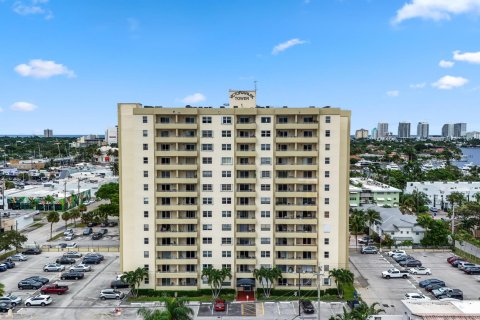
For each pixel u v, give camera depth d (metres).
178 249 100.81
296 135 100.69
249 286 100.56
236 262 101.12
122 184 101.44
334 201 100.69
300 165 99.94
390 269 117.00
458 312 72.94
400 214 164.50
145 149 100.06
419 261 126.06
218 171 100.56
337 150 100.06
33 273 118.75
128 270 102.88
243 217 101.62
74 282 110.62
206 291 101.19
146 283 101.81
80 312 91.00
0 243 128.25
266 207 101.12
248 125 99.56
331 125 99.81
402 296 101.25
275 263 101.25
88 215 181.38
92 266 125.19
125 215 102.12
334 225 100.94
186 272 101.12
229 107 105.38
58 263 127.69
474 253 139.38
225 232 101.19
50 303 95.88
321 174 100.56
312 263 100.94
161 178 100.31
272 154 100.38
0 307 91.94
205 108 100.00
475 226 162.38
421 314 71.75
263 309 92.62
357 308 73.06
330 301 96.81
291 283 102.06
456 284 110.06
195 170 100.62
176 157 100.62
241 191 100.88
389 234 150.00
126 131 100.44
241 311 91.50
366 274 118.56
